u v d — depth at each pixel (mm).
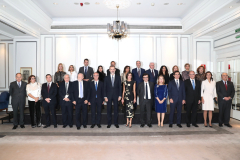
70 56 7184
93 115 4742
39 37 6953
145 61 7238
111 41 7207
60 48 7172
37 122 4828
